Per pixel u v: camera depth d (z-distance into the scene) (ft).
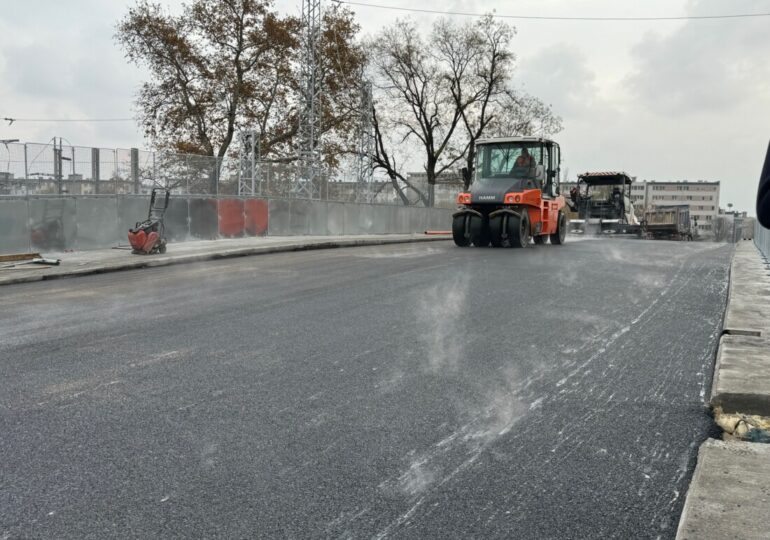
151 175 62.08
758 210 5.41
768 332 20.49
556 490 10.28
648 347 20.33
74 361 18.48
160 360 18.57
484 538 8.81
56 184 53.42
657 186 620.08
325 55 126.82
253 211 74.90
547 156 68.85
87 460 11.44
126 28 118.21
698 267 43.88
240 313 26.09
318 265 45.55
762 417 13.53
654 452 11.85
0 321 25.00
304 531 8.98
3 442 12.30
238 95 122.21
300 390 15.65
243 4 121.19
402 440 12.42
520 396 15.25
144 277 39.32
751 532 8.08
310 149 112.06
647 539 8.80
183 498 9.98
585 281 35.94
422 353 19.43
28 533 8.95
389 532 8.96
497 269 41.88
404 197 108.37
